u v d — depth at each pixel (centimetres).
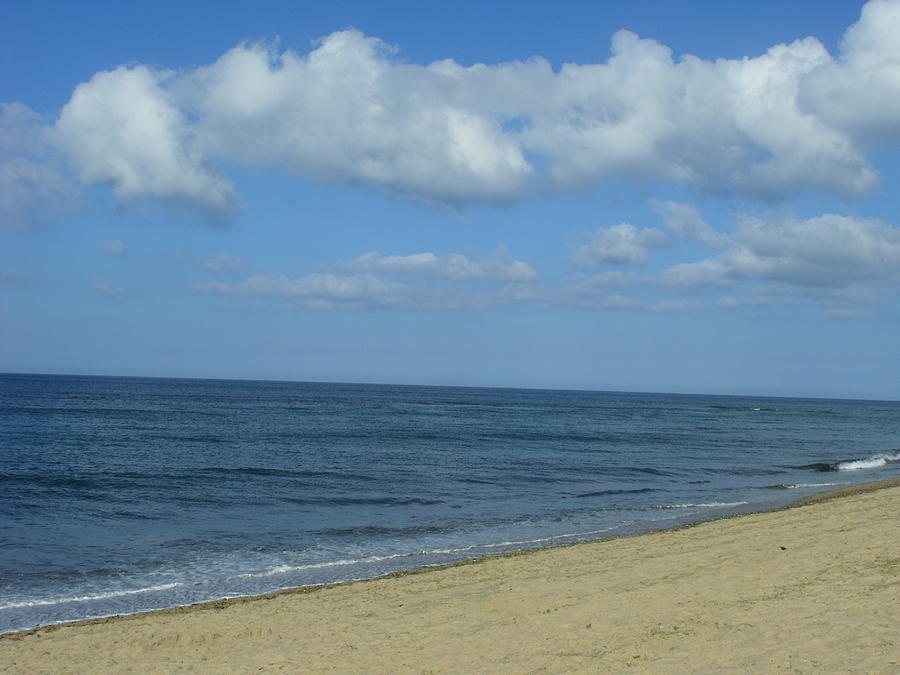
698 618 940
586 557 1459
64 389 14200
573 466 3669
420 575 1363
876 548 1302
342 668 848
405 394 19300
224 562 1586
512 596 1148
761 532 1608
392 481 2938
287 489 2684
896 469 3922
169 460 3494
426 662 852
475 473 3266
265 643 963
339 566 1551
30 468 3075
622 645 856
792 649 785
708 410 14650
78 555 1634
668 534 1703
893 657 735
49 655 935
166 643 974
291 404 10725
